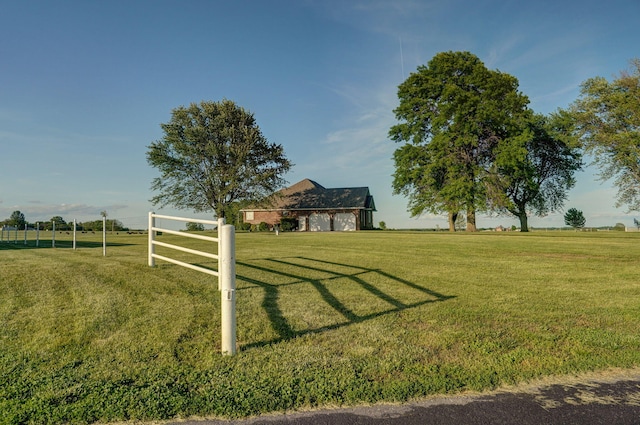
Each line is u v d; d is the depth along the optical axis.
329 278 7.70
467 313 5.03
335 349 3.71
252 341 3.98
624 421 2.46
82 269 8.66
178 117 38.53
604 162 31.80
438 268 9.14
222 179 38.81
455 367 3.28
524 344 3.86
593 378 3.11
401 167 34.03
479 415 2.53
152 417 2.51
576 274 8.31
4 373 3.13
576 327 4.44
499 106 31.41
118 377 3.08
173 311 5.09
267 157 40.62
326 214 49.19
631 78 30.22
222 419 2.50
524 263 10.09
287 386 2.91
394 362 3.38
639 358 3.48
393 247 15.13
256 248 14.80
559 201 39.03
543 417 2.51
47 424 2.43
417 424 2.42
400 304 5.53
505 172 32.97
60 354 3.57
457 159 31.50
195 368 3.28
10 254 12.66
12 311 5.10
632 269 9.02
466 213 34.50
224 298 3.61
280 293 6.25
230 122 39.25
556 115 36.78
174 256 11.90
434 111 33.53
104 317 4.79
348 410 2.61
